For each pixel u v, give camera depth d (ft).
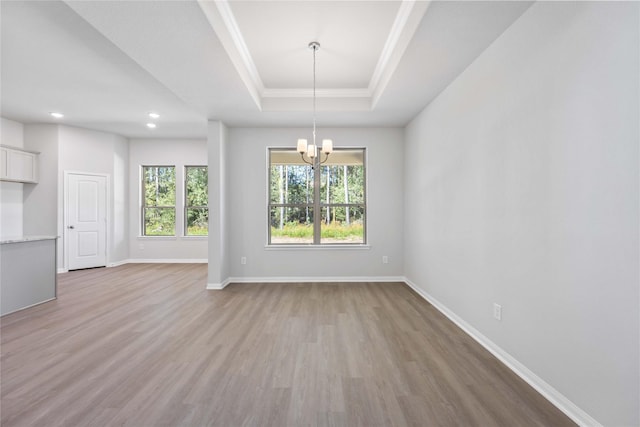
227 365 7.59
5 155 16.98
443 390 6.54
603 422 5.08
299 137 16.67
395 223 16.74
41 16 8.42
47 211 18.90
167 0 6.51
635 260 4.56
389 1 7.98
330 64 11.48
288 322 10.58
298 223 17.22
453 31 7.67
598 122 5.11
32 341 8.96
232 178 16.65
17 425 5.42
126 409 5.88
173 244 22.91
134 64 11.19
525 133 6.93
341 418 5.65
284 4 8.07
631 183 4.59
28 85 13.01
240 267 16.66
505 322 7.72
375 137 16.72
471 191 9.39
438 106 11.94
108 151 21.04
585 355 5.41
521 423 5.52
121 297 13.67
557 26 5.97
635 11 4.51
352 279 16.69
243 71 10.70
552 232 6.15
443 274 11.54
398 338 9.26
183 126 19.36
